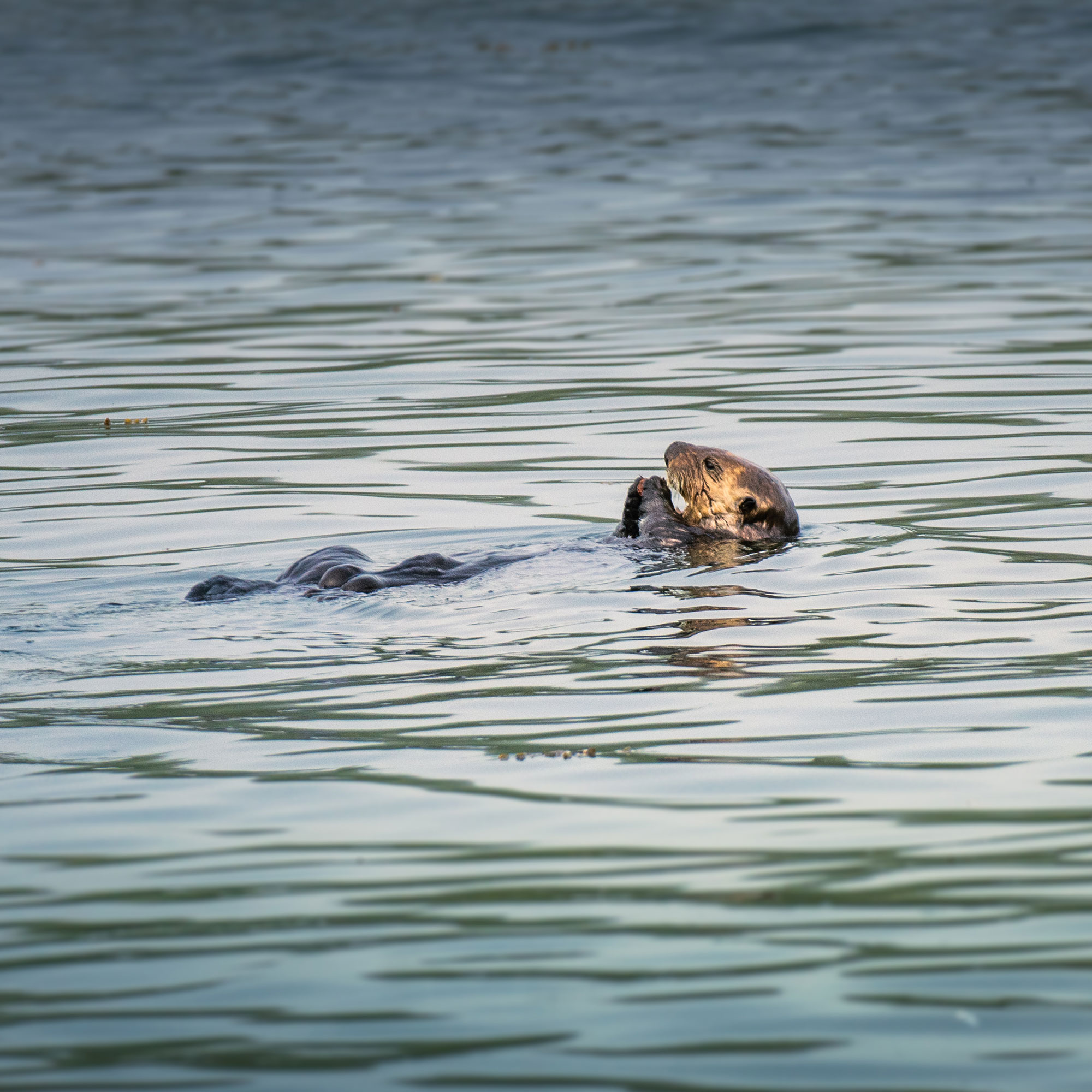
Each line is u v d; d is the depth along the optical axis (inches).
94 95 3681.1
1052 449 1146.0
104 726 604.4
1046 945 413.1
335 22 4527.6
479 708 625.9
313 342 1675.7
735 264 2054.6
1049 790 524.1
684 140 3070.9
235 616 755.4
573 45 4141.2
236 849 485.7
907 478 1083.3
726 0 4655.5
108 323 1798.7
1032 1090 348.8
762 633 729.6
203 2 4958.2
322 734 593.9
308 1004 390.0
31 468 1179.9
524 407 1365.7
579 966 406.6
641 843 486.6
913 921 429.1
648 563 863.1
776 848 481.1
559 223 2369.6
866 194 2529.5
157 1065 363.6
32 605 800.3
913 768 550.0
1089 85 3491.6
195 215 2488.9
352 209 2514.8
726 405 1349.7
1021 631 722.2
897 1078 354.0
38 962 414.3
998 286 1861.5
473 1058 364.8
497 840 490.9
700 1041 370.6
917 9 4463.6
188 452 1228.5
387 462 1182.9
